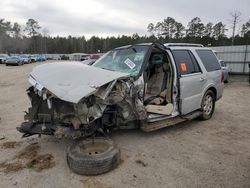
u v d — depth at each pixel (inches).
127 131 201.8
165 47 194.5
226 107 308.7
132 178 130.2
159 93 198.7
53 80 144.9
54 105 142.9
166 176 132.6
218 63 260.8
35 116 154.2
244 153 163.2
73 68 158.9
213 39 2192.4
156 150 165.9
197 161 150.4
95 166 130.2
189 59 217.5
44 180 128.1
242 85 573.6
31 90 162.2
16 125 216.5
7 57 1332.4
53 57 2760.8
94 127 151.5
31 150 163.5
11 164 144.4
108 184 124.6
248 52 687.1
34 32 3585.1
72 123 143.7
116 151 140.9
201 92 225.1
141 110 163.5
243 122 237.3
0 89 442.3
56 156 155.0
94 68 163.9
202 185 124.3
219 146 174.7
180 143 179.2
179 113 200.7
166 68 199.8
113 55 211.9
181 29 2397.9
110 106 155.3
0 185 123.5
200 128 216.1
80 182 126.3
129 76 158.2
